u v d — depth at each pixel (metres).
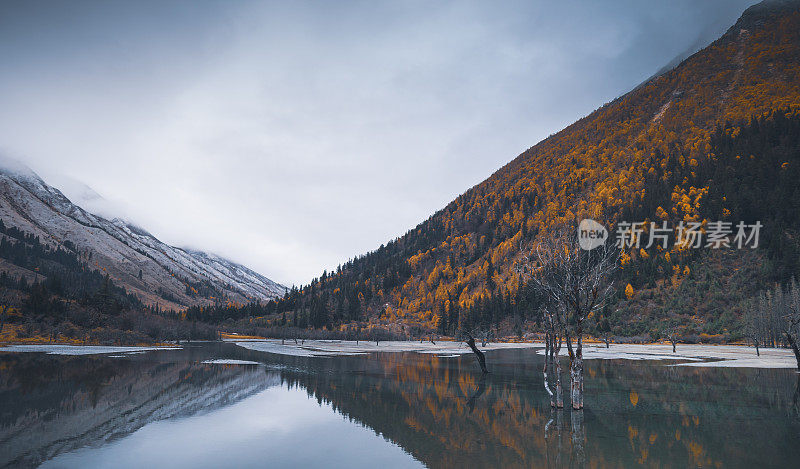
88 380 34.25
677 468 13.61
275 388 31.38
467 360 59.75
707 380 36.66
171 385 32.22
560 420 20.92
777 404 25.25
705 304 113.19
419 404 25.30
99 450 15.46
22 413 21.84
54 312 105.94
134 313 115.12
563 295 23.72
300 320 193.00
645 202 176.75
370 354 72.50
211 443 16.59
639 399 27.00
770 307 85.88
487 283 196.62
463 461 14.44
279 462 14.19
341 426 19.66
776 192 137.50
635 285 132.50
